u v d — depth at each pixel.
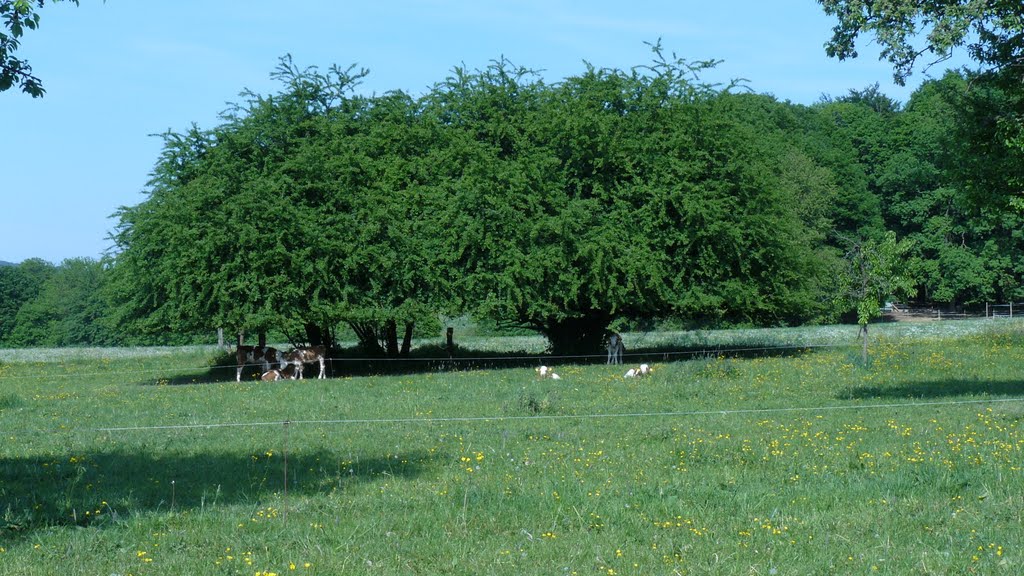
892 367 27.06
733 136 37.16
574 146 35.75
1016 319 54.41
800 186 66.06
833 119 84.38
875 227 75.62
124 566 8.51
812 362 29.70
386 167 36.06
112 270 35.44
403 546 9.02
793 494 10.98
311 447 15.58
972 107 20.89
